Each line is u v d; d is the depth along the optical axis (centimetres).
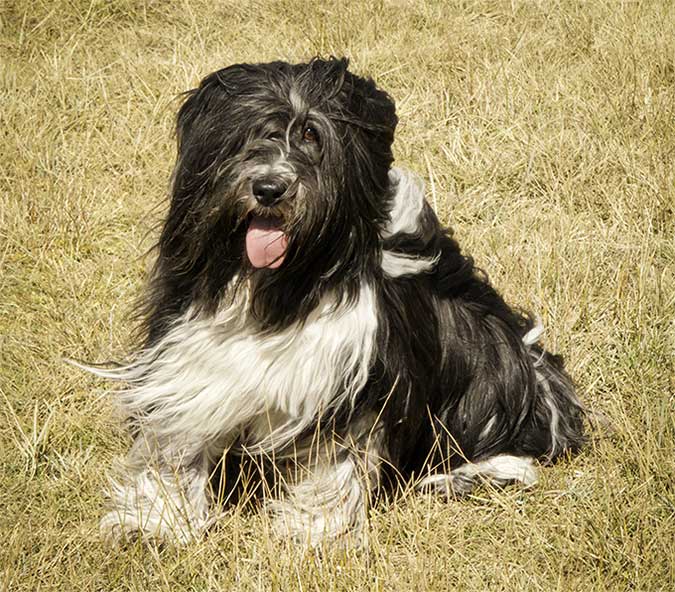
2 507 567
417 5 1138
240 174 475
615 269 748
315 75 489
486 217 823
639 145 891
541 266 741
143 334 569
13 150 870
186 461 557
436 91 970
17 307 716
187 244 505
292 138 480
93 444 609
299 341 509
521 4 1141
